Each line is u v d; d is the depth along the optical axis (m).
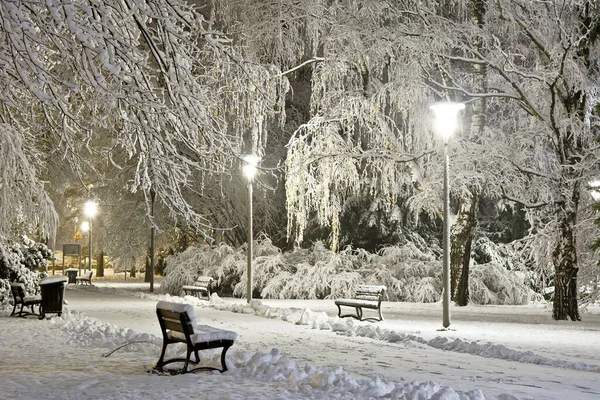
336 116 30.78
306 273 37.31
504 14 26.73
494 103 33.47
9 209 14.60
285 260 38.91
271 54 29.88
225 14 29.08
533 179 29.25
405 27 27.36
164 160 11.45
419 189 32.31
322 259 38.62
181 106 11.30
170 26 10.77
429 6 28.72
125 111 11.17
